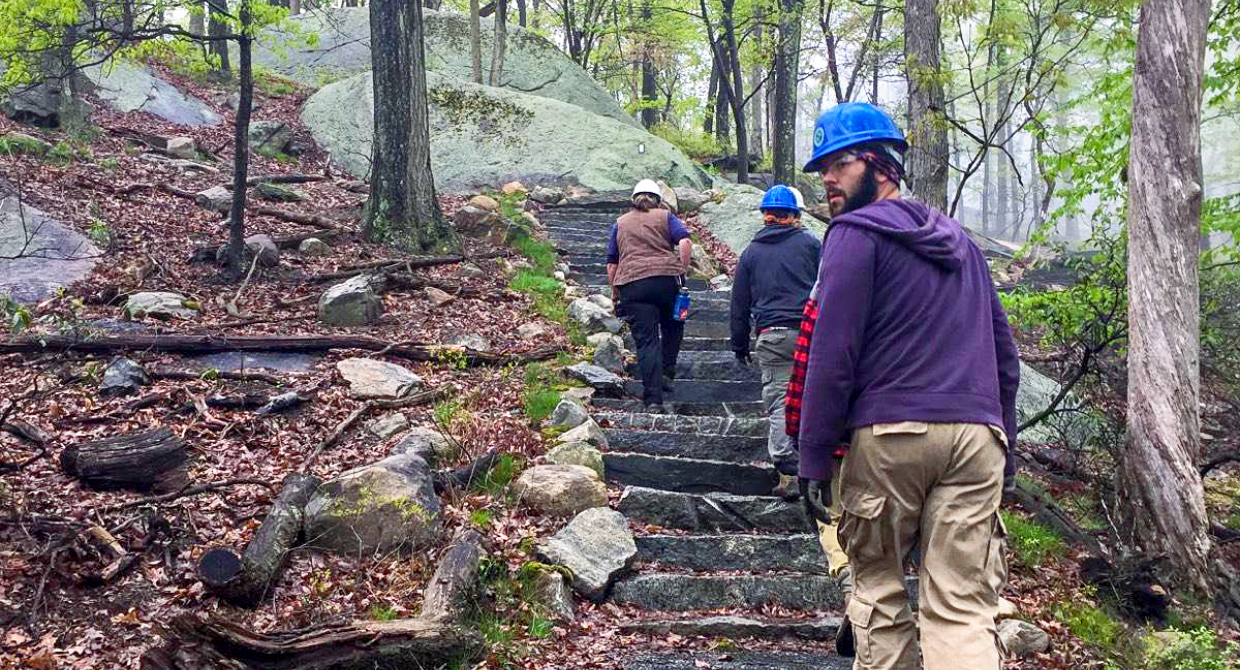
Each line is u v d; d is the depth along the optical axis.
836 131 2.61
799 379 2.63
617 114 20.00
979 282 2.51
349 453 5.60
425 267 10.15
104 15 9.32
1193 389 5.72
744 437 6.24
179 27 8.81
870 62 20.02
